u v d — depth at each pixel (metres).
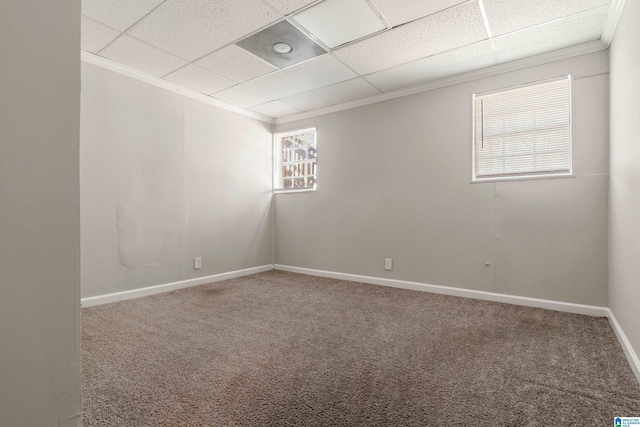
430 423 1.30
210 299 3.19
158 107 3.44
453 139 3.34
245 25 2.43
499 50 2.79
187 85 3.57
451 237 3.34
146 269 3.34
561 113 2.83
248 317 2.63
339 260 4.19
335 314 2.71
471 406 1.42
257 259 4.63
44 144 0.58
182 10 2.24
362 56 2.91
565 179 2.76
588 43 2.64
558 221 2.80
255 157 4.59
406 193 3.64
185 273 3.70
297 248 4.62
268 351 1.99
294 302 3.08
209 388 1.56
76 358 0.63
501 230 3.07
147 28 2.46
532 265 2.91
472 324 2.46
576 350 1.98
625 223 2.02
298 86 3.60
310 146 4.60
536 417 1.34
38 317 0.57
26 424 0.56
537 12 2.25
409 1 2.15
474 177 3.24
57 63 0.59
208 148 3.96
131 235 3.21
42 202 0.58
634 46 1.81
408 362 1.84
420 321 2.53
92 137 2.93
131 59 2.97
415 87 3.55
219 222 4.09
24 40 0.55
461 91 3.29
